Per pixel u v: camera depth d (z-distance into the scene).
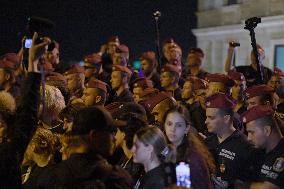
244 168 4.27
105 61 9.16
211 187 3.91
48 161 3.72
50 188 3.34
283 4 11.53
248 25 6.39
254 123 3.89
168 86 7.06
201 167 3.85
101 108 3.34
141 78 6.93
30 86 3.41
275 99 5.61
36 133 3.74
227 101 4.46
